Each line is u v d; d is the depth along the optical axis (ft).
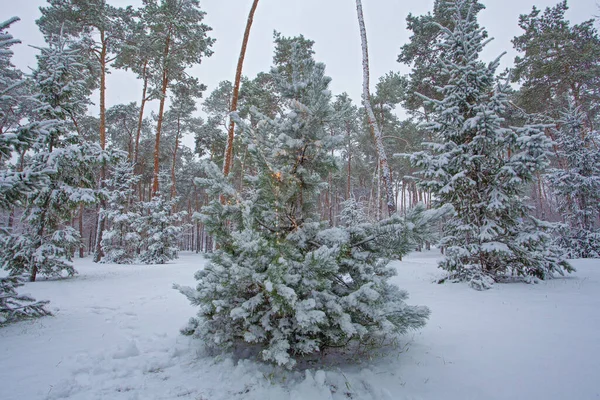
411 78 68.59
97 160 31.94
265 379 9.16
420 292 22.34
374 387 8.59
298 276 9.05
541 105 70.85
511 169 24.44
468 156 25.81
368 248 10.98
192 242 175.94
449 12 58.59
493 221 25.61
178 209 165.68
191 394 8.48
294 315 8.78
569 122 55.83
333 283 11.00
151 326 15.40
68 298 23.03
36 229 32.63
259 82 84.53
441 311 16.70
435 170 26.81
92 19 62.03
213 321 10.50
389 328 8.68
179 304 20.94
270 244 9.89
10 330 14.74
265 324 9.19
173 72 74.08
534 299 18.66
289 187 11.82
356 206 90.07
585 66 64.39
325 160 12.50
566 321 14.08
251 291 10.19
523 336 12.33
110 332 14.38
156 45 68.54
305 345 9.08
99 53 67.46
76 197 31.19
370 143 96.17
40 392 8.50
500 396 8.08
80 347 12.26
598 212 53.72
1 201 15.58
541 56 65.46
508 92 26.53
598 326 13.20
